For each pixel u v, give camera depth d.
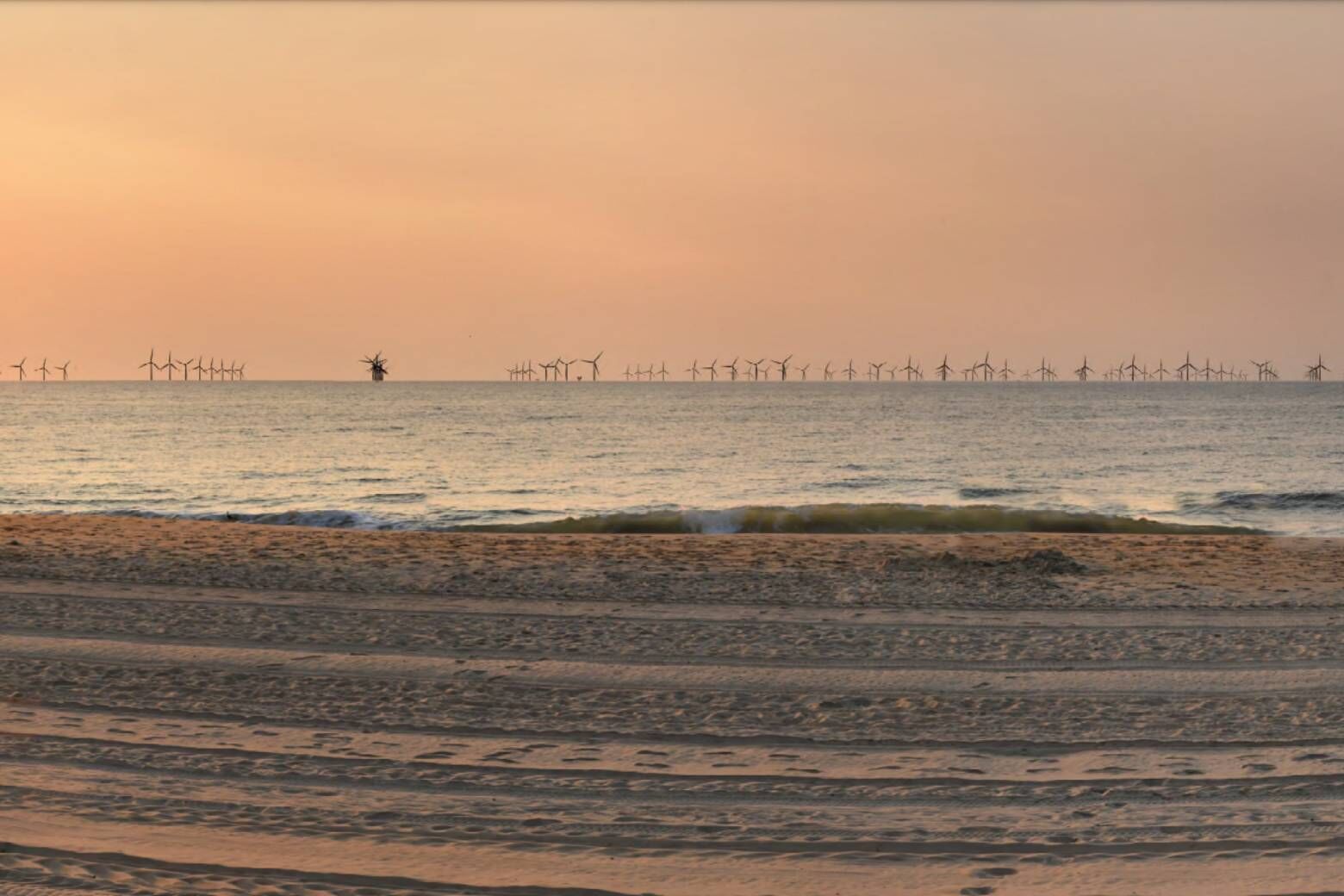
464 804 11.84
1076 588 26.25
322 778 12.62
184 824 10.98
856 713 15.77
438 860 10.18
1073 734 14.80
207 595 24.67
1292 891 9.66
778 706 16.12
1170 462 99.56
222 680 17.28
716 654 19.42
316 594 24.92
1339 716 15.64
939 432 155.12
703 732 14.77
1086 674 18.16
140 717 15.09
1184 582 27.11
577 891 9.55
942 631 21.45
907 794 12.33
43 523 39.28
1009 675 18.02
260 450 113.50
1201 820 11.49
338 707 15.80
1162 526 45.03
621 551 32.38
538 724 15.11
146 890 9.16
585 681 17.48
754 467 93.81
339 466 93.31
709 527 43.72
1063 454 109.25
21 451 108.31
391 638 20.48
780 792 12.39
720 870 10.09
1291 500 61.00
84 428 155.75
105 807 11.40
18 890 9.06
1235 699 16.62
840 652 19.59
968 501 66.25
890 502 65.44
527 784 12.55
